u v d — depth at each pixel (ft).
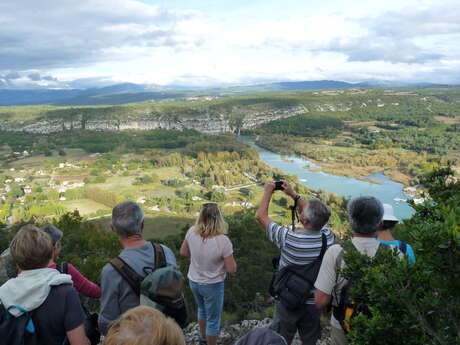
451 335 8.00
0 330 8.90
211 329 17.58
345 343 11.94
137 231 12.59
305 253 13.99
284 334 14.80
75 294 9.87
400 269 8.59
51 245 10.12
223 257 17.07
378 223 11.78
